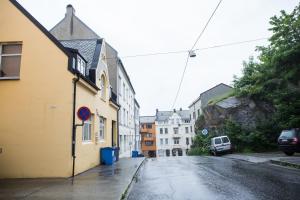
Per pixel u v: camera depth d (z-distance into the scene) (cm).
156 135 7606
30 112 1157
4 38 1212
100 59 1698
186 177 1098
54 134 1138
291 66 1521
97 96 1605
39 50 1200
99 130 1648
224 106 3177
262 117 2972
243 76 3316
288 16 1486
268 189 789
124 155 2911
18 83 1178
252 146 2780
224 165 1530
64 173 1109
